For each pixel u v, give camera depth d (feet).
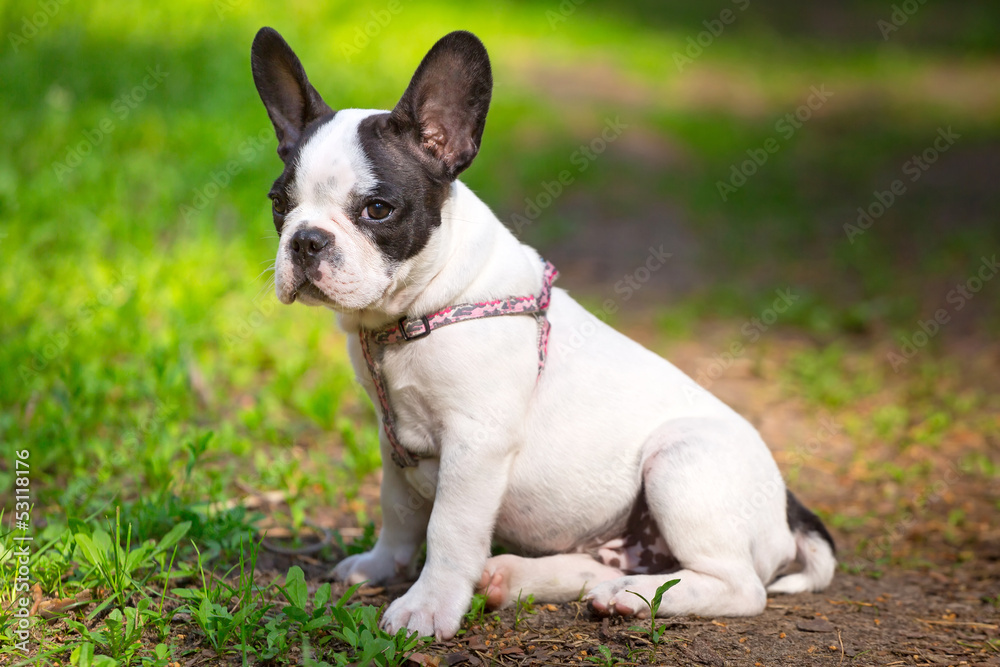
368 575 10.90
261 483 13.78
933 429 18.44
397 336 9.58
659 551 10.52
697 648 9.27
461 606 9.44
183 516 11.25
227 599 9.62
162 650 8.48
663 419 10.52
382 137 9.52
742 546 10.09
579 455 10.19
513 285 9.89
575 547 10.77
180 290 19.21
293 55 10.06
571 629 9.62
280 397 16.92
